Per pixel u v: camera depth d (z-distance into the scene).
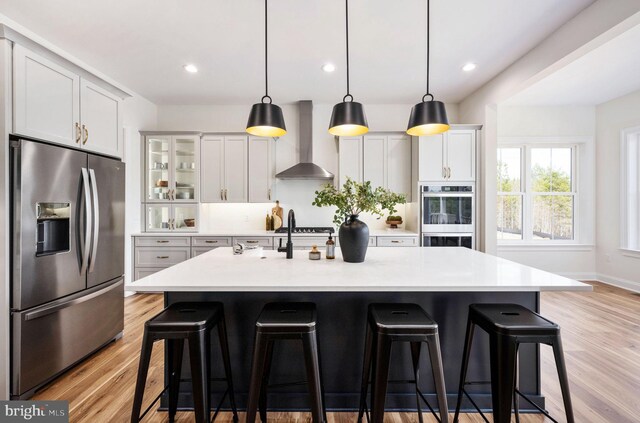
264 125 2.00
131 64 3.35
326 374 1.86
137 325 3.12
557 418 1.77
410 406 1.85
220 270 1.84
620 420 1.74
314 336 1.42
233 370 1.87
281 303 1.68
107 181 2.57
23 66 1.90
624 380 2.14
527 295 1.87
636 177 4.34
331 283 1.53
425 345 1.87
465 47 3.00
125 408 1.85
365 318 1.86
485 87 3.92
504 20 2.57
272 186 4.42
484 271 1.80
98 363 2.37
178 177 4.45
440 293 1.86
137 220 4.29
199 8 2.40
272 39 2.85
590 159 4.80
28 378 1.92
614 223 4.54
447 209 4.08
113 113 2.70
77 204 2.26
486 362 1.87
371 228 4.71
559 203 4.98
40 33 2.74
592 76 3.73
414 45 2.96
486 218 3.97
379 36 2.80
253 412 1.40
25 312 1.89
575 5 2.38
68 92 2.22
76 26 2.63
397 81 3.81
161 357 2.46
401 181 4.32
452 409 1.85
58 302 2.11
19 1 2.29
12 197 1.85
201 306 1.64
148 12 2.44
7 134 1.83
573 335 2.87
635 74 3.68
